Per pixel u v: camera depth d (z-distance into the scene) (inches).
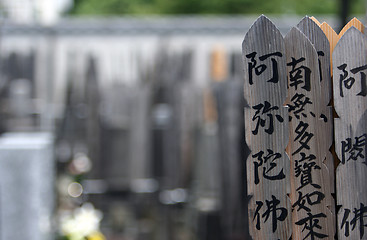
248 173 73.2
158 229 252.7
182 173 248.4
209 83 239.8
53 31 237.3
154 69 241.9
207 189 238.8
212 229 237.1
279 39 72.7
